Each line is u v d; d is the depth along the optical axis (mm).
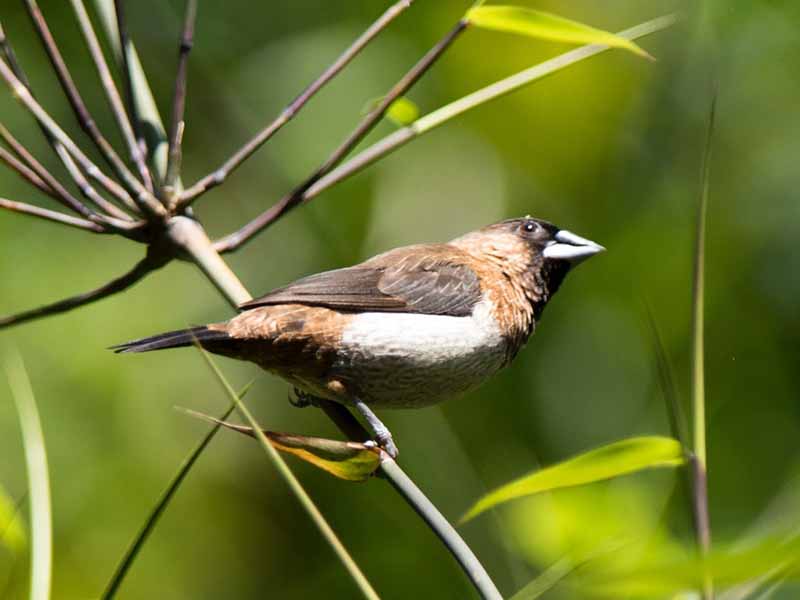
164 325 11219
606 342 11867
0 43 6789
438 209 12219
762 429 11531
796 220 12484
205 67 12531
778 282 12312
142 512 10750
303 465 11070
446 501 9992
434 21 12430
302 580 10844
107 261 11438
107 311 11188
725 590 3967
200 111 12586
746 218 12570
